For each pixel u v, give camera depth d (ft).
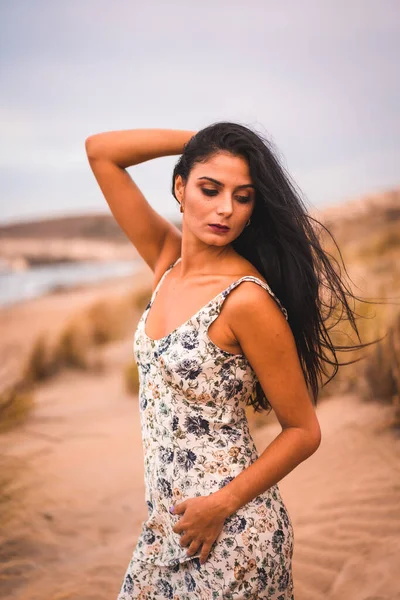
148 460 6.57
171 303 6.51
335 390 18.06
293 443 6.09
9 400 21.54
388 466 13.46
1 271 101.04
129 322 38.19
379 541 10.88
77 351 29.68
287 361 6.01
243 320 5.93
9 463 16.53
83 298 60.95
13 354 36.60
